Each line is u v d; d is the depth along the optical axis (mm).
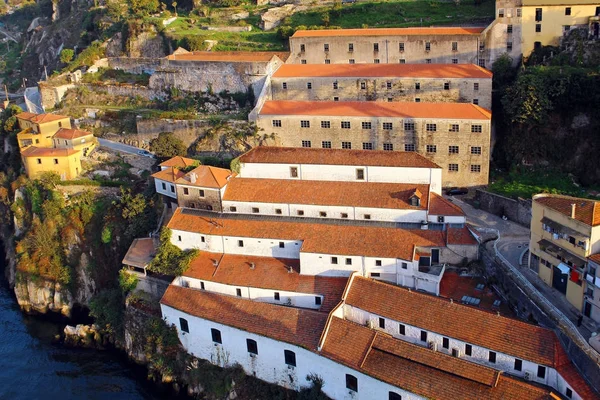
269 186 95250
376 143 105000
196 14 168875
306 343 73625
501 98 104188
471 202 99375
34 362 92438
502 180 101875
